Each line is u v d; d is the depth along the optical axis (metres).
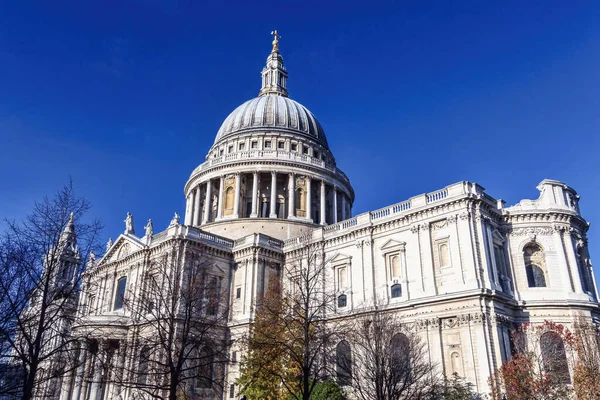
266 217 84.44
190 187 95.06
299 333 41.28
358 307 56.62
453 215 52.00
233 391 58.03
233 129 98.56
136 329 53.34
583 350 42.53
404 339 50.62
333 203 91.75
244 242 69.19
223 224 82.25
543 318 50.56
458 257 50.41
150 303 41.28
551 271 53.53
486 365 44.59
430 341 49.22
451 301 48.81
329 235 64.25
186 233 64.75
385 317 44.72
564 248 54.81
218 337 58.91
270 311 43.50
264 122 96.94
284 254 69.19
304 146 96.38
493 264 50.66
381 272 57.09
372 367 39.81
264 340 43.88
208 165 91.19
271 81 113.81
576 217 56.25
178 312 49.84
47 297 35.06
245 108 101.81
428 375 46.12
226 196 87.44
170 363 32.44
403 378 41.28
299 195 88.81
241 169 87.12
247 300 64.31
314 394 42.62
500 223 55.75
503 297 48.94
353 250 61.00
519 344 44.38
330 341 45.84
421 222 54.69
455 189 52.91
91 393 58.22
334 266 62.06
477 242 50.47
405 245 55.59
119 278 70.44
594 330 46.47
